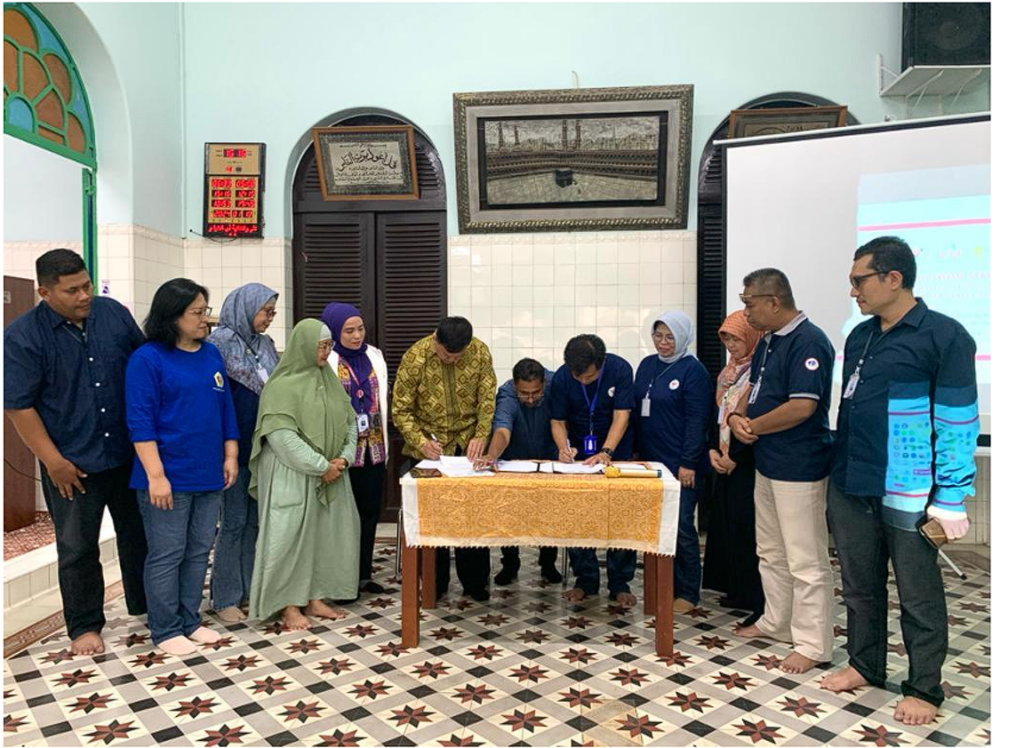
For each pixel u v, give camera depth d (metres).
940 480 1.95
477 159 4.00
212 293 4.19
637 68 3.97
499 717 2.06
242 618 2.81
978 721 2.04
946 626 2.03
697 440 2.84
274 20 4.14
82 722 2.04
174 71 4.09
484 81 4.05
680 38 3.95
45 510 4.10
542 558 3.29
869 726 2.01
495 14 4.03
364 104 4.12
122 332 2.54
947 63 3.51
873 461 2.08
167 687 2.24
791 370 2.37
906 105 3.86
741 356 2.81
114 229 3.67
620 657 2.46
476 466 2.59
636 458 3.09
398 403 2.94
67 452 2.40
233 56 4.16
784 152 3.41
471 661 2.43
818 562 2.37
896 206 3.24
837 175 3.33
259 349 2.91
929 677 2.04
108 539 3.44
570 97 3.81
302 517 2.71
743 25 3.92
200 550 2.62
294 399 2.68
